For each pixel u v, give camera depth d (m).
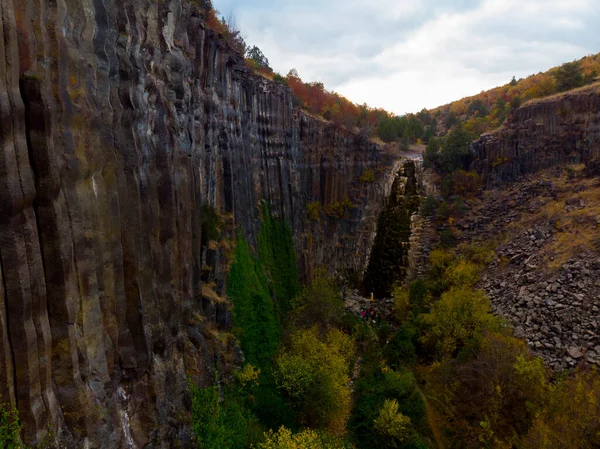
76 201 14.11
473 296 43.47
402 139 89.31
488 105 121.94
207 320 27.56
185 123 25.44
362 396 35.00
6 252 11.52
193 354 23.50
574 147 57.41
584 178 54.16
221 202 35.00
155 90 20.81
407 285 57.97
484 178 65.06
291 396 31.22
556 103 59.25
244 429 25.67
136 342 17.33
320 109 68.00
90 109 15.24
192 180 26.36
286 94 51.59
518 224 54.47
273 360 34.06
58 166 13.22
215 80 33.72
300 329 38.94
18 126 11.89
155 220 20.08
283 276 46.81
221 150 35.00
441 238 59.81
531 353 36.25
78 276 14.13
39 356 12.41
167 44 23.50
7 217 11.49
